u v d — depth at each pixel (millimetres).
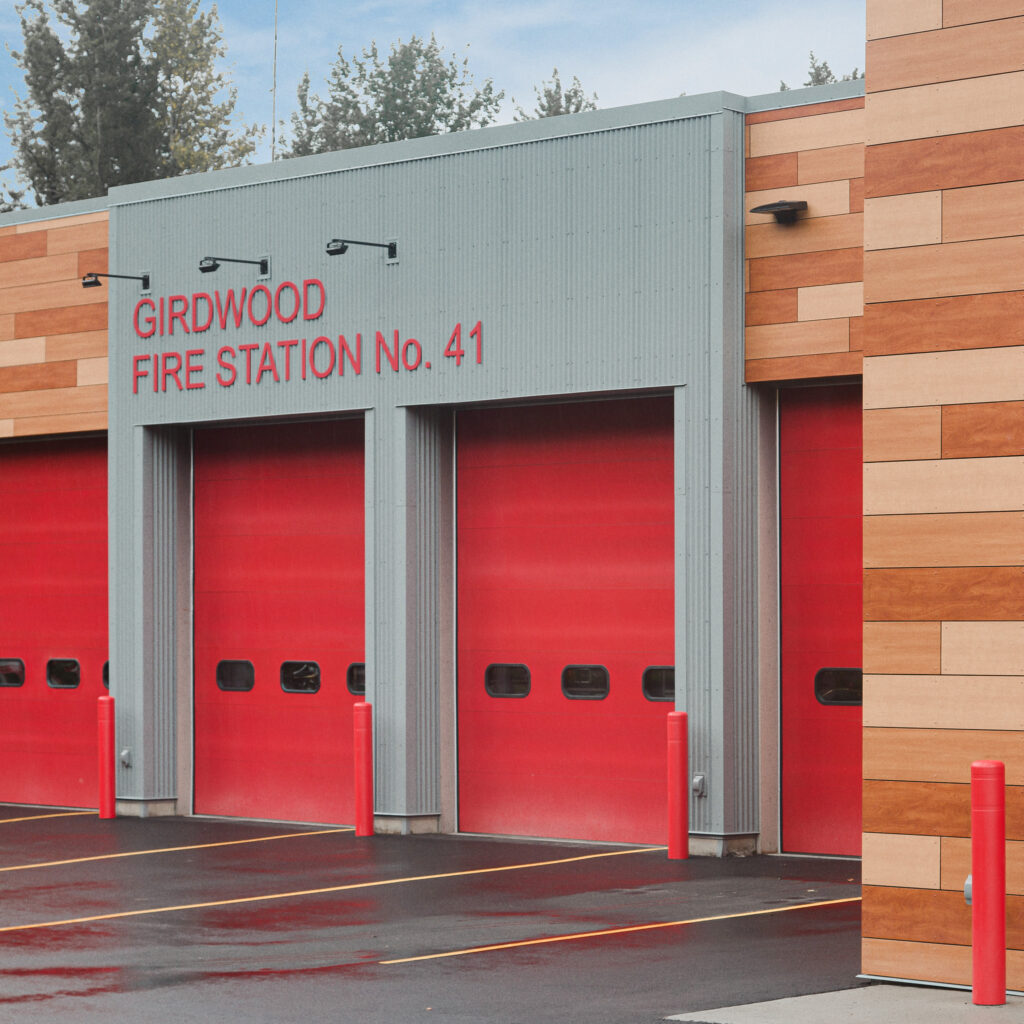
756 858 16344
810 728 16594
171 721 20828
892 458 10281
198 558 20859
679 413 16688
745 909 13266
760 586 16688
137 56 56219
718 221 16531
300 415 19500
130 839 18391
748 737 16547
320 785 19797
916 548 10180
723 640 16359
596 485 17906
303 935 12320
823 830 16500
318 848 17422
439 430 18781
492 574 18562
